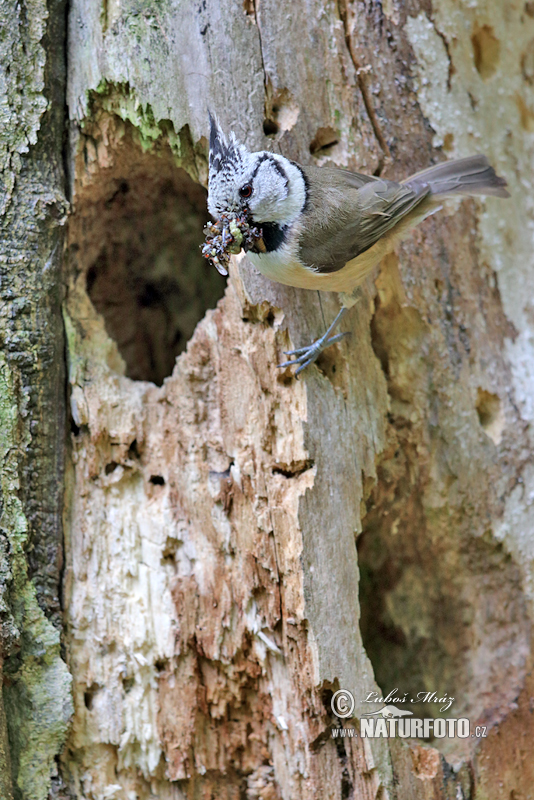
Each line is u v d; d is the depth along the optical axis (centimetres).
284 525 616
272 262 606
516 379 738
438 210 659
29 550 620
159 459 660
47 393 643
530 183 774
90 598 639
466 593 736
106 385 666
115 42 631
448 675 736
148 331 879
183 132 635
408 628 761
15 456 614
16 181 630
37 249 638
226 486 636
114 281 804
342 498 629
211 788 641
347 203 610
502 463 723
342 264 613
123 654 636
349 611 618
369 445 652
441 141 705
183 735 630
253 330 634
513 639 724
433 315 699
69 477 654
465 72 726
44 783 597
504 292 743
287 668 616
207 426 655
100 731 625
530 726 692
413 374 694
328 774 607
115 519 654
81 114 647
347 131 666
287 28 646
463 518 717
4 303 623
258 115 636
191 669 634
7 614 582
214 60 629
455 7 721
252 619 626
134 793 632
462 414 707
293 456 621
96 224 717
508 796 670
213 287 868
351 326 659
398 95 687
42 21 636
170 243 806
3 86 629
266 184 594
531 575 730
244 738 643
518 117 771
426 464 704
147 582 645
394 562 754
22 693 597
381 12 680
